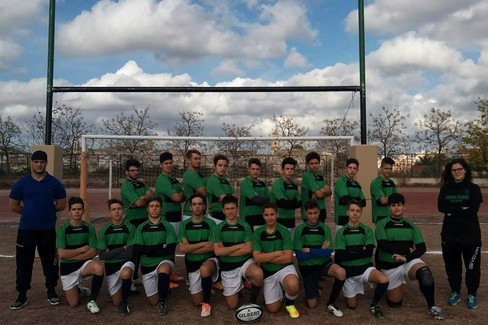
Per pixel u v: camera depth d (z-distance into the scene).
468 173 4.79
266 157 10.84
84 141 8.23
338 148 11.04
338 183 5.69
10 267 6.60
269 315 4.50
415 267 4.50
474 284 4.70
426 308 4.69
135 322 4.31
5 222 12.43
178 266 6.81
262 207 5.56
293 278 4.39
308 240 4.76
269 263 4.55
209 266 4.62
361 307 4.73
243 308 4.28
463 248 4.77
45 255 4.92
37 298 5.09
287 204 5.45
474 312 4.55
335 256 4.62
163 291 4.60
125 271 4.55
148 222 4.90
